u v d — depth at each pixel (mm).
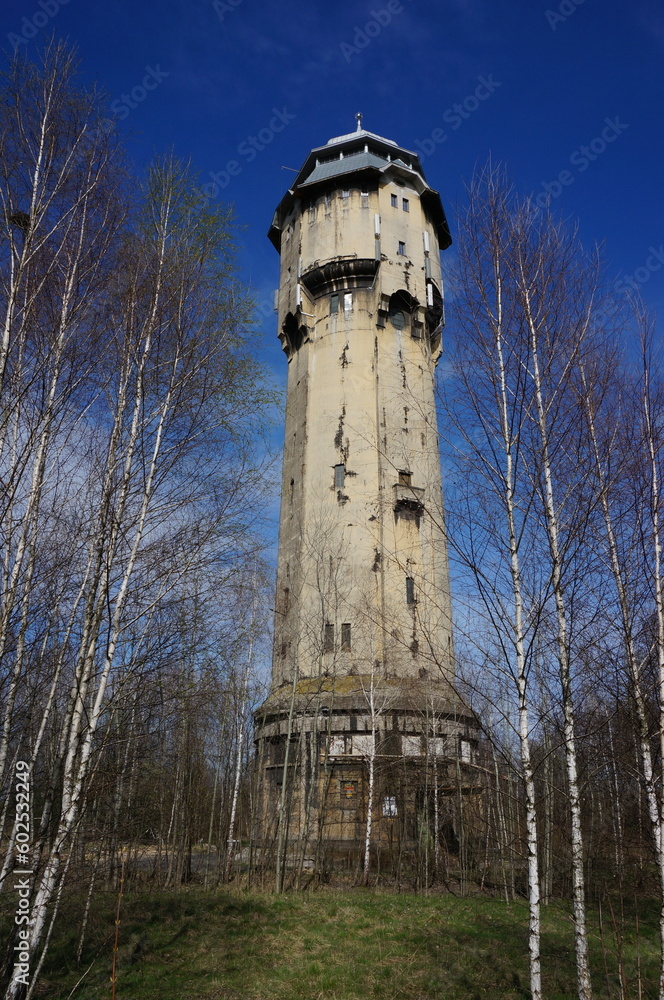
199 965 14711
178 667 12281
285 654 36750
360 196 45125
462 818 18797
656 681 11555
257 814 28750
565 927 18344
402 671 31016
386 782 29719
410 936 17094
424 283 44344
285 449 44125
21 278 10664
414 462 39125
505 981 13523
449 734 26391
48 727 12039
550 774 14141
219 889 23891
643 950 15984
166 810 24703
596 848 16250
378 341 41938
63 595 11508
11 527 10125
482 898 22422
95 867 13570
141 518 10789
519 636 10422
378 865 26266
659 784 11609
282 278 48125
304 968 14555
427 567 29125
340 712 31688
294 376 45344
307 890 23281
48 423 10773
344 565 36594
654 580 11664
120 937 16391
